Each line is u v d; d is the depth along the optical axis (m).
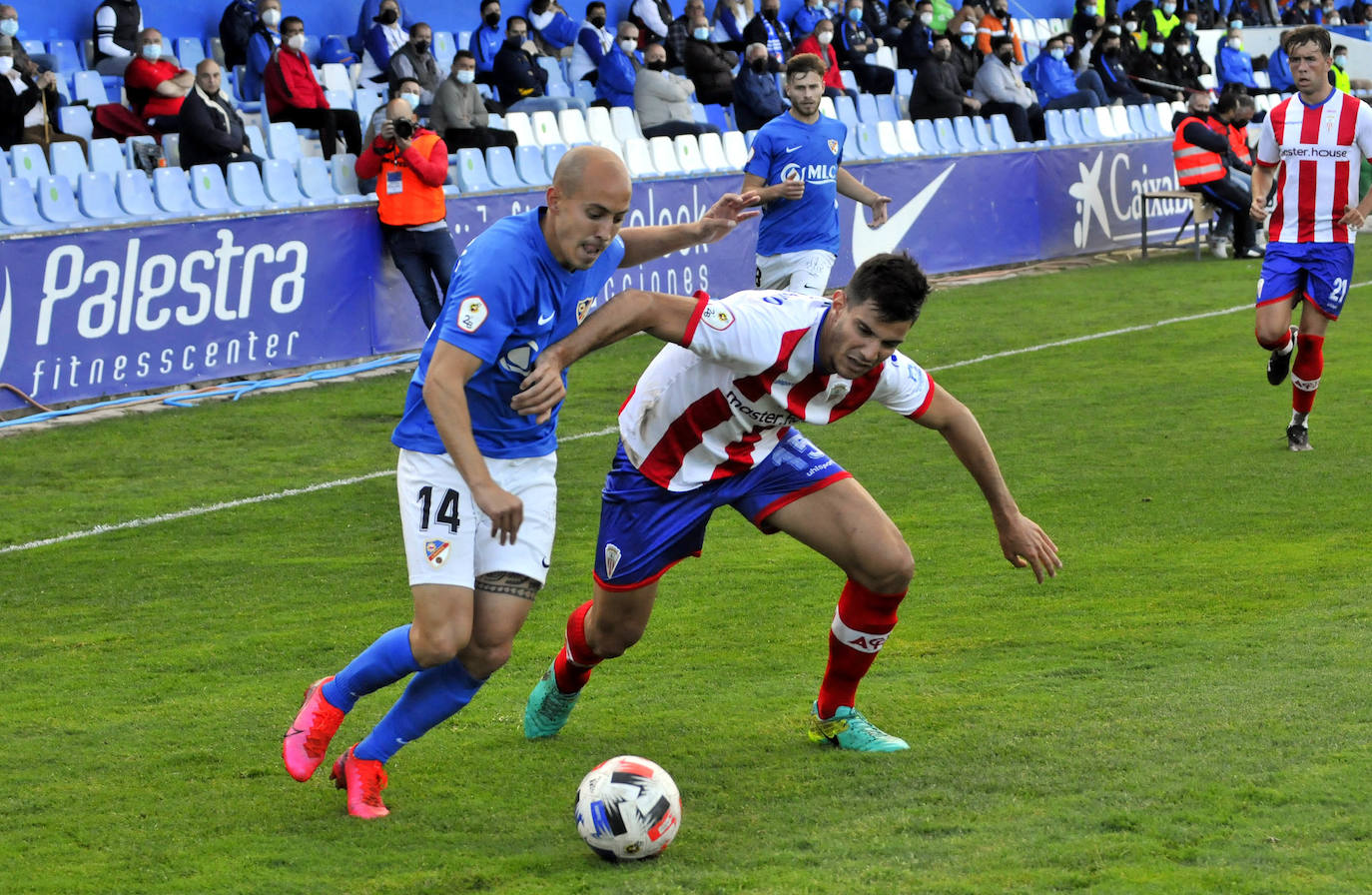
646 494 8.88
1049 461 17.92
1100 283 34.81
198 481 18.06
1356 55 57.00
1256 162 17.84
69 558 14.71
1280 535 14.11
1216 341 26.59
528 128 33.56
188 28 36.41
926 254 35.88
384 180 25.67
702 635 11.84
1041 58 45.34
